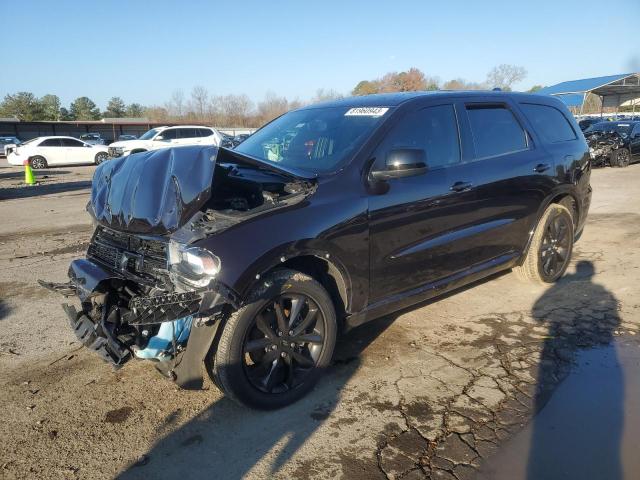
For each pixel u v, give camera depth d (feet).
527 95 16.61
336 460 8.89
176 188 9.68
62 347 13.42
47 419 10.22
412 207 11.86
